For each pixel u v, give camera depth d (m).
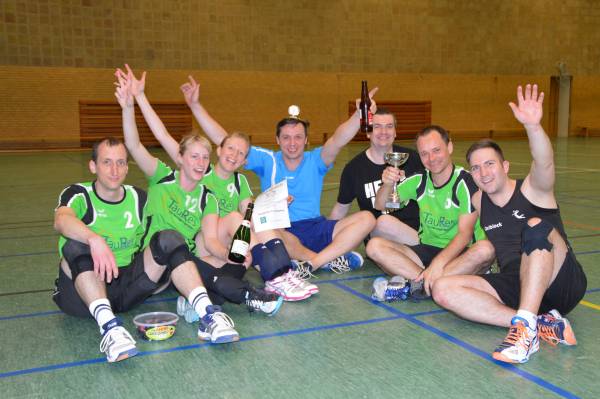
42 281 4.13
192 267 3.08
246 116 17.67
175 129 17.00
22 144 15.62
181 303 3.37
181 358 2.78
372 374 2.58
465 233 3.61
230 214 3.77
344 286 4.04
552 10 20.33
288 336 3.07
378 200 4.17
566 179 9.72
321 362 2.72
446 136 3.68
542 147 2.79
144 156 3.61
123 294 3.16
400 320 3.31
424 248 3.97
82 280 2.90
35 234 5.70
